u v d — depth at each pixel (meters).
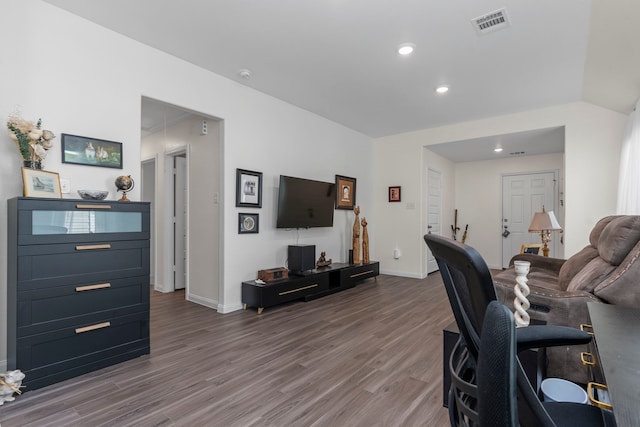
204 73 3.39
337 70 3.40
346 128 5.54
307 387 2.03
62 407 1.80
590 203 4.15
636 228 2.02
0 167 2.13
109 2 2.35
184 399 1.89
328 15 2.48
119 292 2.36
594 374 0.94
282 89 3.93
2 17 2.17
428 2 2.32
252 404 1.84
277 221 4.10
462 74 3.47
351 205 5.62
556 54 3.03
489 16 2.48
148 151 5.10
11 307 2.01
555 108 4.42
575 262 2.72
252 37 2.80
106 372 2.21
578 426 0.89
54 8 2.39
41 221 2.03
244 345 2.69
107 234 2.30
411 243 5.82
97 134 2.60
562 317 1.94
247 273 3.87
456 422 0.71
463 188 7.39
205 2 2.34
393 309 3.75
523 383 0.51
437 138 5.53
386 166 6.13
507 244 6.89
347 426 1.65
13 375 1.87
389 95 4.08
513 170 6.82
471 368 0.70
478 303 0.58
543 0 2.29
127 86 2.79
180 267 4.90
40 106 2.31
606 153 4.07
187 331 3.02
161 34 2.76
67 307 2.12
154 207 5.05
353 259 5.20
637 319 1.15
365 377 2.16
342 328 3.11
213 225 3.83
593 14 2.41
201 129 3.94
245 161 3.84
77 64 2.50
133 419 1.70
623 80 3.19
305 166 4.68
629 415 0.58
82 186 2.50
